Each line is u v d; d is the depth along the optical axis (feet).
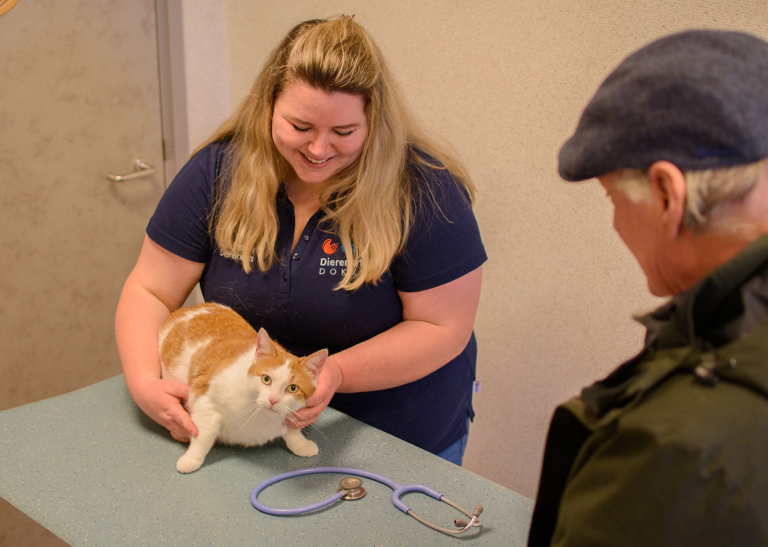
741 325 1.30
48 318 6.70
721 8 4.31
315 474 2.87
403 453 3.09
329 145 3.09
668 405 1.30
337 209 3.41
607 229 5.18
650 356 1.45
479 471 6.66
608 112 1.43
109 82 6.52
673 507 1.22
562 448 1.62
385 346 3.40
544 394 5.95
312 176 3.27
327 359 3.27
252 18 6.95
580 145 1.52
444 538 2.45
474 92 5.61
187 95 7.23
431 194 3.45
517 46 5.24
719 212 1.38
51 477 2.77
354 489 2.70
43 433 3.13
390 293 3.58
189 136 7.43
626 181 1.48
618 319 5.31
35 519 2.51
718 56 1.32
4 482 2.72
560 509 1.45
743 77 1.29
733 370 1.26
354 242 3.41
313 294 3.50
